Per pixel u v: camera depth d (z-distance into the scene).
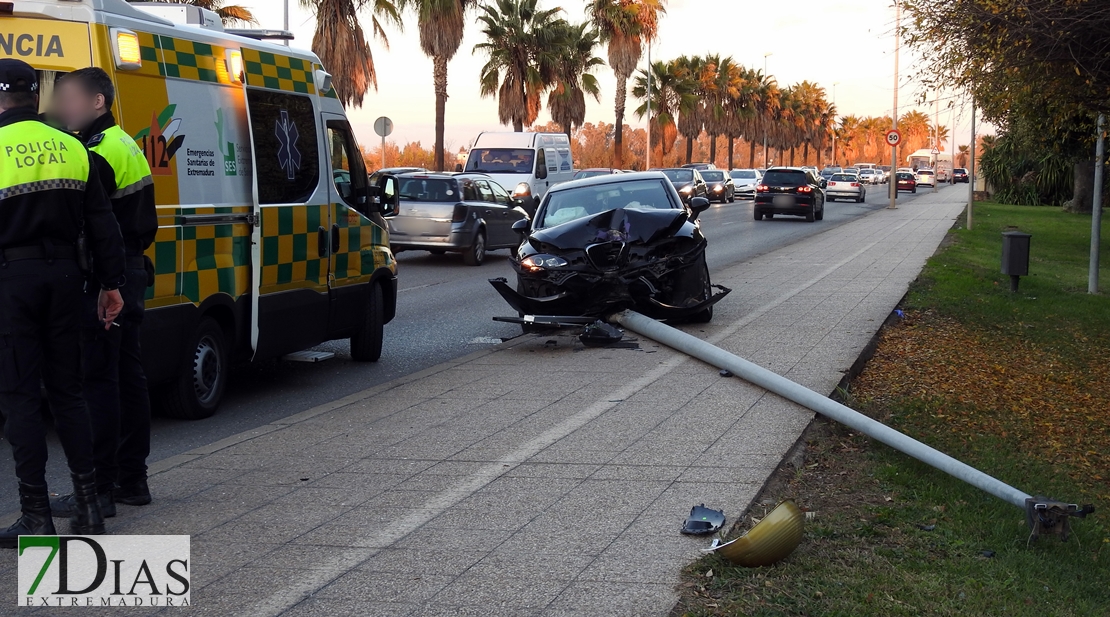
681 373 8.27
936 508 5.08
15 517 5.06
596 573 4.13
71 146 4.48
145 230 5.14
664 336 9.26
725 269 16.91
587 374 8.31
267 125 7.75
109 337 4.86
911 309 12.19
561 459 5.85
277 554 4.42
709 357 8.45
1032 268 19.22
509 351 9.60
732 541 4.23
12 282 4.40
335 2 34.06
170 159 6.64
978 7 8.35
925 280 15.04
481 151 27.50
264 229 7.62
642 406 7.12
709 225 31.69
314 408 7.26
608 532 4.62
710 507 4.95
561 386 7.87
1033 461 6.33
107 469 4.94
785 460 5.82
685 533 4.57
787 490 5.33
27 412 4.53
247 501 5.17
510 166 27.08
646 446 6.08
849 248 21.27
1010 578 4.17
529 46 49.41
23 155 4.35
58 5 6.07
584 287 9.76
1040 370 9.41
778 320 10.98
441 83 36.16
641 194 11.61
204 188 6.98
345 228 8.85
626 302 9.81
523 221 11.62
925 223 31.08
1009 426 7.22
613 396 7.47
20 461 4.55
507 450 6.06
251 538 4.62
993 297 13.92
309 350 10.10
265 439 6.41
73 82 4.96
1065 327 11.98
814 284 14.47
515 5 48.88
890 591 3.95
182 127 6.76
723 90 84.44
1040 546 4.68
